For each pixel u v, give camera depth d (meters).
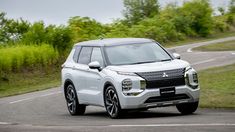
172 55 13.95
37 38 37.75
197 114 12.98
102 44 14.31
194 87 12.94
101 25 52.91
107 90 13.42
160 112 14.42
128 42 14.23
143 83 12.67
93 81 14.14
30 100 20.67
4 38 41.53
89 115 15.02
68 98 15.66
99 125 11.49
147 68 12.83
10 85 30.17
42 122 13.38
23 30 42.62
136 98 12.65
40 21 38.47
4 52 32.81
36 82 30.97
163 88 12.66
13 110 17.69
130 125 10.95
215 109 13.95
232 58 30.67
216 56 33.03
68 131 10.42
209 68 25.28
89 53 14.76
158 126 10.40
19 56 32.97
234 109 13.70
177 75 12.77
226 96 15.63
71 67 15.45
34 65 34.06
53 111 16.67
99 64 13.80
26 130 11.12
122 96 12.82
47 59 35.06
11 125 12.73
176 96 12.74
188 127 9.93
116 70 13.18
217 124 10.14
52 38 37.75
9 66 32.19
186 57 34.16
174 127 10.06
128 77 12.79
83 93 14.69
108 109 13.48
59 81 30.17
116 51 13.95
